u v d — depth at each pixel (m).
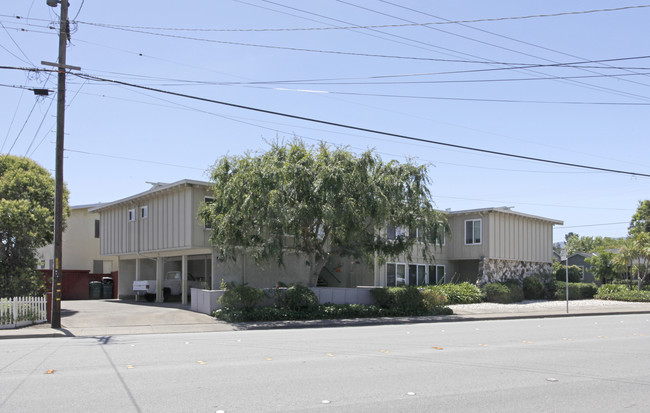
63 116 17.56
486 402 7.32
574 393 7.93
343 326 19.48
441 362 10.38
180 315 21.19
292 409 6.77
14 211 20.78
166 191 26.27
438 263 34.75
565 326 18.69
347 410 6.77
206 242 24.80
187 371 9.16
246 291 20.91
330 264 31.06
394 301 23.67
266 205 19.70
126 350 11.90
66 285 32.94
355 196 20.95
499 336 15.16
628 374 9.40
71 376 8.67
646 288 39.62
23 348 12.41
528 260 36.22
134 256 30.81
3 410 6.57
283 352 11.58
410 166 22.38
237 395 7.45
